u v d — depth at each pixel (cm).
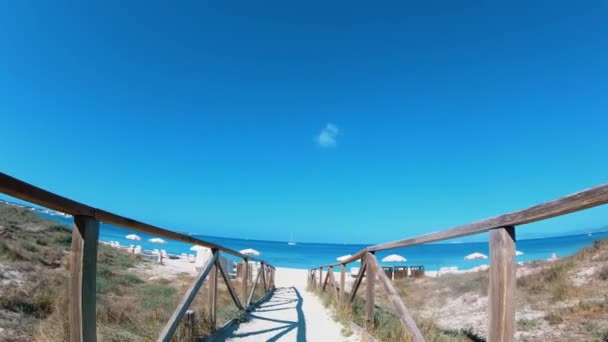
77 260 225
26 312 525
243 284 816
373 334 496
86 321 225
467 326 730
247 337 529
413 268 2544
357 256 666
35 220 1609
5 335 418
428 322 512
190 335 431
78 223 229
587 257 1104
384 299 1097
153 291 940
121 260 1603
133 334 436
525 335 613
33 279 709
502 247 230
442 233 326
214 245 550
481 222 255
